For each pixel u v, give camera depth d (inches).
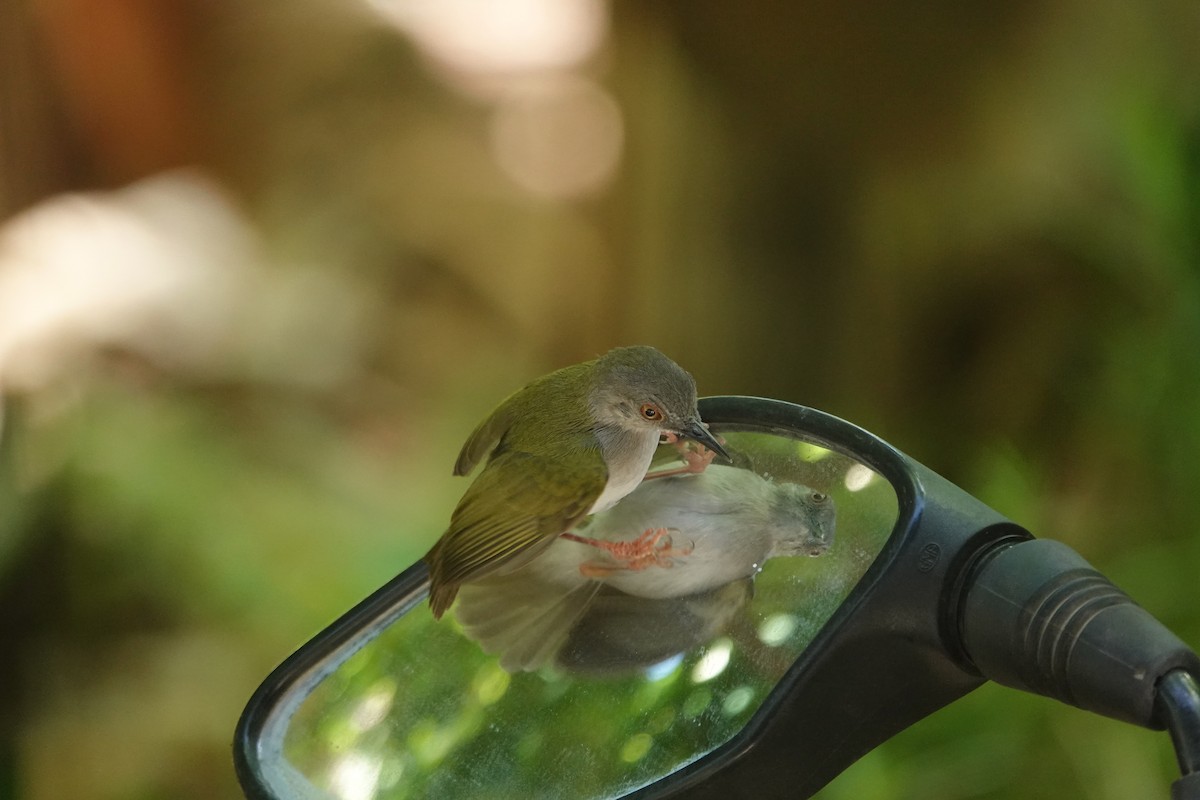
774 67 478.6
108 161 619.5
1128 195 406.0
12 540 445.4
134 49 608.1
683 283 560.1
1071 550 111.3
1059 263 489.7
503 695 128.4
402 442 546.9
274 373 537.3
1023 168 480.4
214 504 466.6
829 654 111.3
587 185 616.4
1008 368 498.0
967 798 315.6
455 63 661.9
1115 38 460.8
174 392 513.7
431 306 620.1
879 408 528.4
